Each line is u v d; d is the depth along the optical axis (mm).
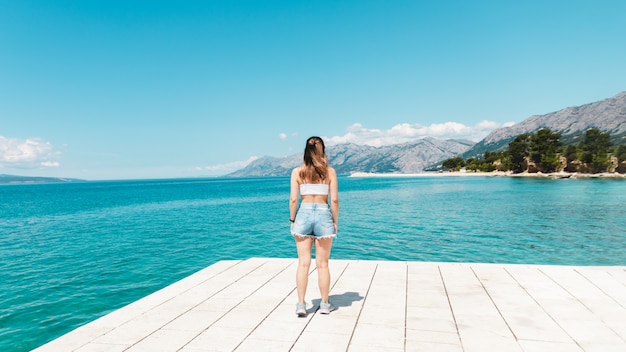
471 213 27312
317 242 4785
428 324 4441
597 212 27062
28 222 28000
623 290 5688
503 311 4859
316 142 4738
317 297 5605
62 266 12328
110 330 4383
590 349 3727
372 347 3816
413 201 39688
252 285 6285
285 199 51781
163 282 10273
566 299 5309
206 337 4156
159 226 23188
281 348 3828
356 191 66125
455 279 6410
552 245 15094
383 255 13422
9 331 6945
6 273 11461
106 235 19750
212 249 15102
